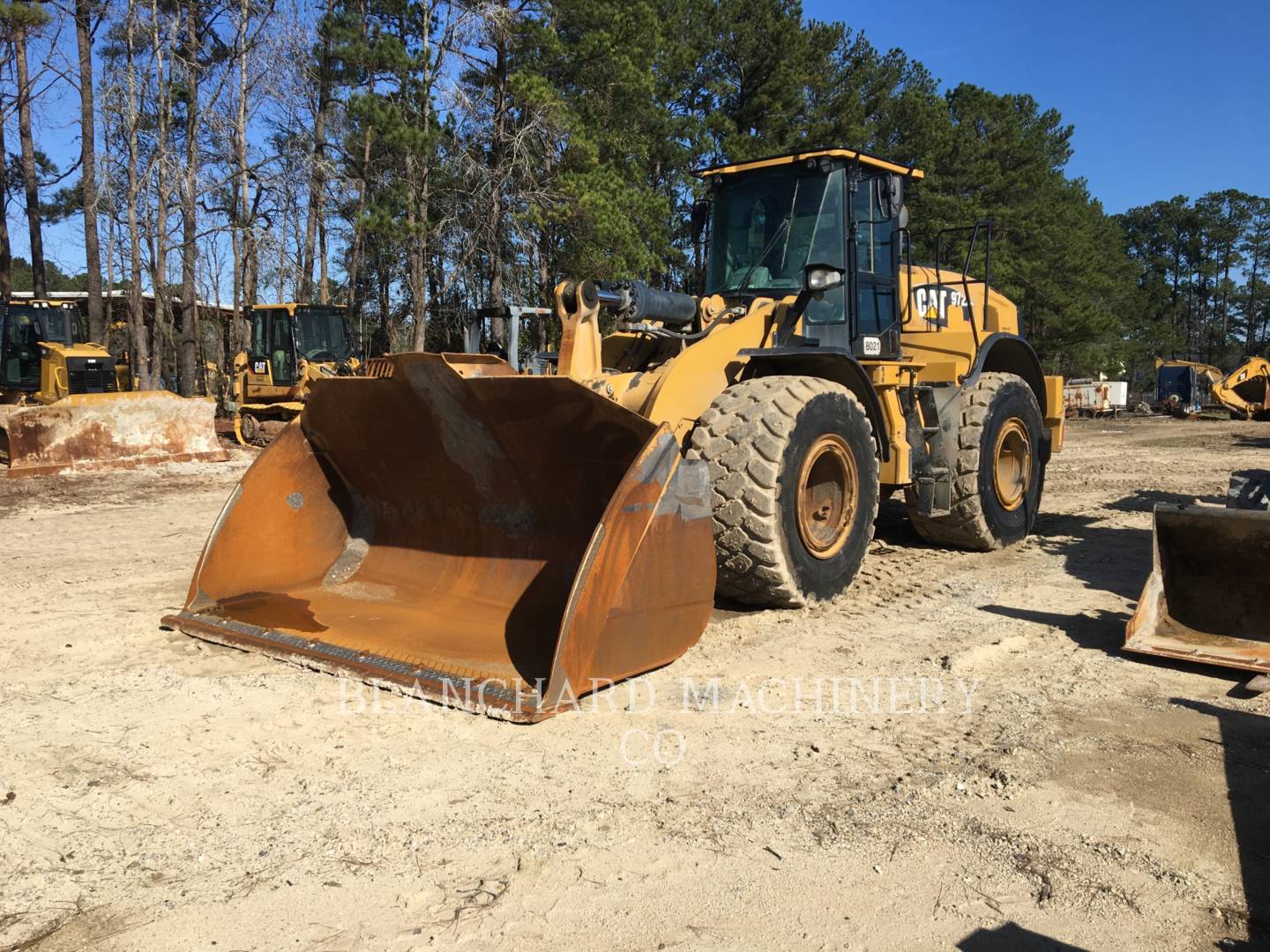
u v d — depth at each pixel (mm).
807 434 4941
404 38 20094
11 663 4297
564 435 4246
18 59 23297
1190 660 4219
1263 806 2924
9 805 2936
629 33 21469
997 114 39781
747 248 6199
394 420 4809
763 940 2268
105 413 12375
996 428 6793
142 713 3656
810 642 4617
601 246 20344
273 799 2971
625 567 3760
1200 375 36375
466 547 4980
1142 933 2297
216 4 23469
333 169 22422
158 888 2480
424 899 2428
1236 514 4375
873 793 3012
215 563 4902
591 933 2291
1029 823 2822
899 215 6227
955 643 4617
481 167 20078
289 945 2240
